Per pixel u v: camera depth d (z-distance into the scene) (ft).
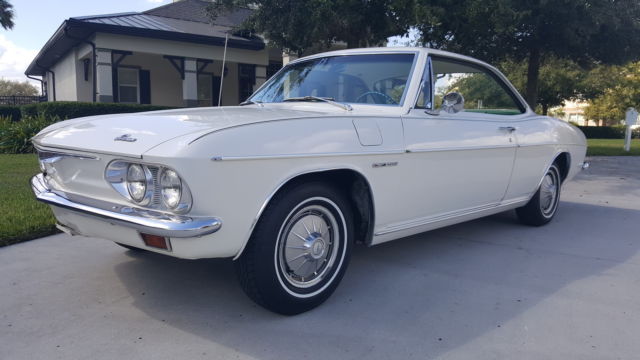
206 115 9.93
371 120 10.62
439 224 12.78
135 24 49.39
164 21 55.21
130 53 49.16
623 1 35.55
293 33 33.04
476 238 15.61
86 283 11.31
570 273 12.37
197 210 8.04
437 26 31.89
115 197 8.83
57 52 61.72
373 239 10.88
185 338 8.76
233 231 8.43
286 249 9.39
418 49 12.64
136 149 8.25
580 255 13.91
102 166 8.86
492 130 13.74
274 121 9.07
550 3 33.99
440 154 11.93
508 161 14.37
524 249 14.43
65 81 64.75
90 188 9.24
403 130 11.13
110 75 47.52
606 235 16.20
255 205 8.57
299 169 9.06
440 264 12.92
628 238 15.81
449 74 13.41
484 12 30.81
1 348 8.40
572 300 10.66
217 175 8.05
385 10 32.01
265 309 9.95
